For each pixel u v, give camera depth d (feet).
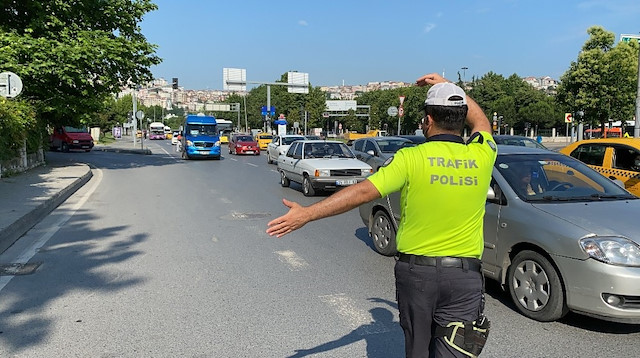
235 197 41.96
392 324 14.52
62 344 13.10
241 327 14.28
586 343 13.30
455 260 7.63
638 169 27.43
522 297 15.44
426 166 7.56
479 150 7.92
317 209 7.68
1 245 23.21
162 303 16.21
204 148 93.25
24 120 53.47
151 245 24.30
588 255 13.51
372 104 311.68
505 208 16.39
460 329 7.55
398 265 8.00
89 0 62.80
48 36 59.82
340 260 21.72
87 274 19.43
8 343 13.12
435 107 7.95
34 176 51.60
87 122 67.77
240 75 134.41
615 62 108.88
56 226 29.07
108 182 53.42
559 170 18.02
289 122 292.61
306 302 16.37
